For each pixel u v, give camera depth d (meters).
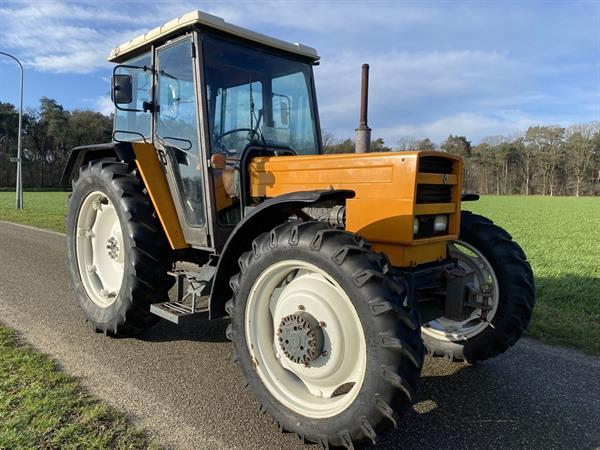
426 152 2.70
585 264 8.40
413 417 2.74
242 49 3.57
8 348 3.59
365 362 2.16
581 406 2.88
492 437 2.54
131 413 2.70
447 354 3.55
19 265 6.76
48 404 2.74
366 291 2.12
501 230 3.50
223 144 3.45
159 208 3.66
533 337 4.11
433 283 2.89
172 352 3.64
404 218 2.67
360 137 3.64
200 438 2.46
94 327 3.97
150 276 3.62
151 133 3.86
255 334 2.65
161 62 3.70
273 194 3.28
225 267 2.92
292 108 3.93
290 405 2.47
